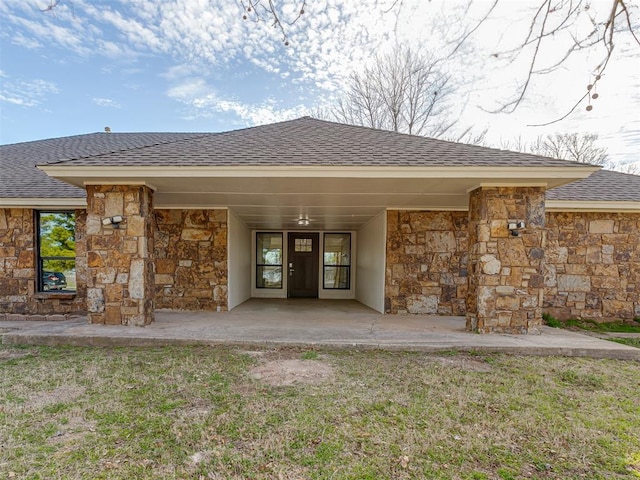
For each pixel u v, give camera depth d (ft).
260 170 16.19
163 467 7.16
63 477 6.81
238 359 14.03
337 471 7.10
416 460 7.53
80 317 22.74
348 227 33.99
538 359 14.61
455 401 10.39
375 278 26.78
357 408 9.82
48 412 9.38
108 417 9.14
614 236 24.06
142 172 16.43
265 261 36.76
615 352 15.01
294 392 10.84
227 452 7.68
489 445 8.13
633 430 8.94
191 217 24.34
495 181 17.03
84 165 16.28
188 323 19.53
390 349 15.66
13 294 23.72
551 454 7.86
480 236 17.78
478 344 15.74
